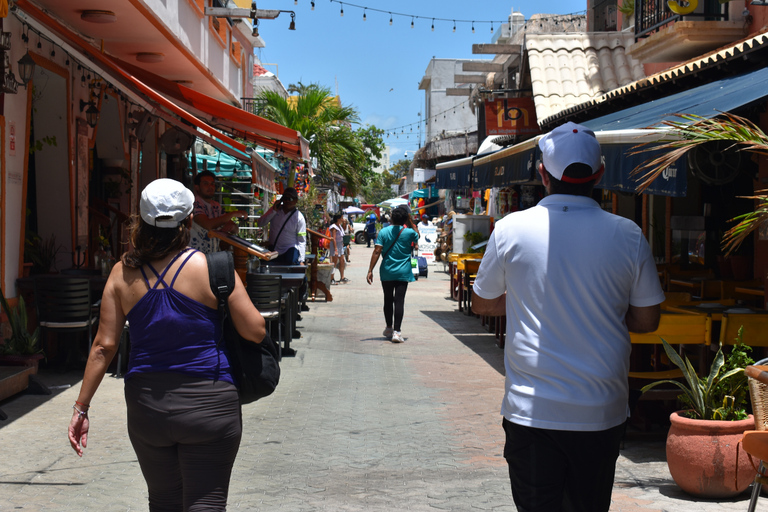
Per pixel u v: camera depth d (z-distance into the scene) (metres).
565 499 2.79
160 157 15.19
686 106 6.52
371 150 36.47
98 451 5.28
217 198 15.32
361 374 8.34
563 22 23.38
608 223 2.79
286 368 8.59
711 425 4.36
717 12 11.18
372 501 4.41
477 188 10.89
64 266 9.91
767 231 7.73
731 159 5.91
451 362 9.18
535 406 2.69
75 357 7.98
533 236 2.79
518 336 2.79
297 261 11.85
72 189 9.92
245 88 22.75
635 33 12.55
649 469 5.04
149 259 2.96
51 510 4.18
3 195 7.78
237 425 2.99
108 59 8.09
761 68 7.39
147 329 2.91
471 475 4.93
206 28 13.36
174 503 3.10
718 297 8.34
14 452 5.22
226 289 2.94
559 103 14.23
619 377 2.71
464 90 23.98
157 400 2.87
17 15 6.52
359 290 18.84
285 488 4.63
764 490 4.54
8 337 7.59
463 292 14.75
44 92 9.66
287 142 11.90
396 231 10.69
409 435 5.90
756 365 3.70
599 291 2.71
